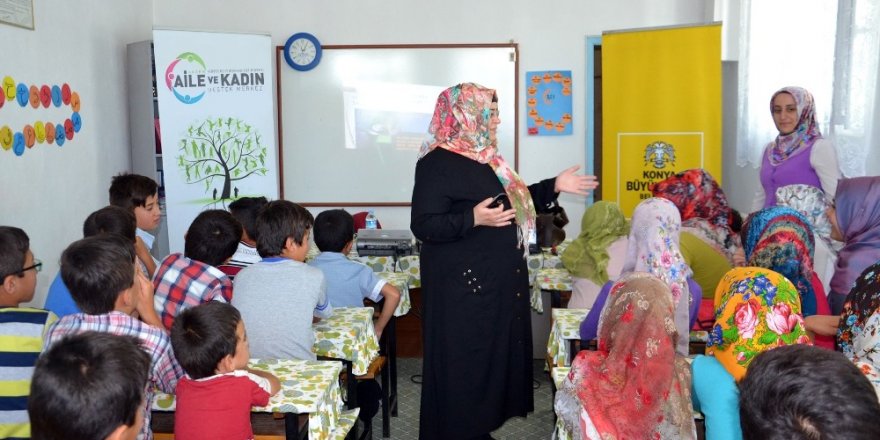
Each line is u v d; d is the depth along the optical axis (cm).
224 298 247
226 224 263
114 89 497
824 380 99
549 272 371
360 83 550
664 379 188
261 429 204
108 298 179
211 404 179
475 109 254
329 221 314
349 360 264
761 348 174
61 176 428
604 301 233
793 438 98
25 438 186
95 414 111
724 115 533
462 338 255
